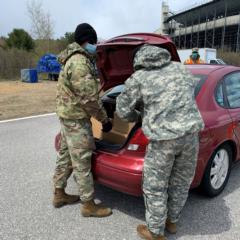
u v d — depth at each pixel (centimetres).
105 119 372
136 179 347
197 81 425
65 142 397
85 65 350
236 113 450
